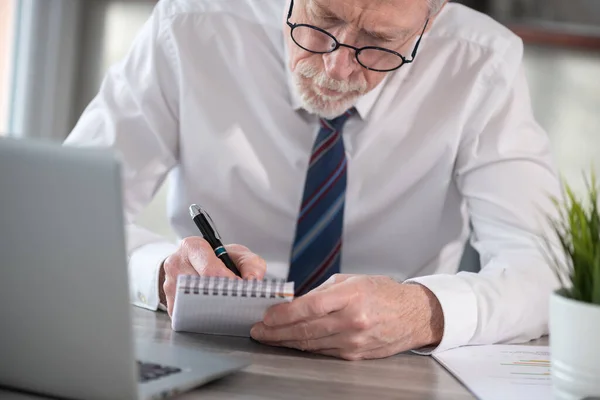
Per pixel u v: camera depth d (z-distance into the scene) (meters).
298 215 1.67
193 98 1.77
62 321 0.79
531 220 1.61
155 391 0.83
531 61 2.85
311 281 1.57
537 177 1.69
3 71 2.87
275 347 1.17
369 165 1.77
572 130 2.88
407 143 1.76
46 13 2.83
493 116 1.75
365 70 1.47
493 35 1.79
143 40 1.81
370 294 1.15
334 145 1.64
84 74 2.88
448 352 1.23
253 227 1.81
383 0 1.38
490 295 1.31
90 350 0.79
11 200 0.78
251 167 1.78
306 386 0.97
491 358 1.19
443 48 1.78
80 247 0.76
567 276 0.96
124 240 0.75
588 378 0.89
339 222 1.58
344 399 0.92
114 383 0.79
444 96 1.76
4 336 0.83
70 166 0.74
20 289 0.80
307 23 1.45
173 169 1.86
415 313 1.20
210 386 0.93
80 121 1.80
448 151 1.75
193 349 1.02
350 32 1.42
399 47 1.45
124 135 1.75
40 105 2.88
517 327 1.32
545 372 1.12
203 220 1.34
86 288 0.77
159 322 1.29
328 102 1.53
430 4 1.45
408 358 1.19
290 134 1.77
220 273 1.22
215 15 1.80
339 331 1.12
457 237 1.84
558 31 2.77
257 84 1.77
